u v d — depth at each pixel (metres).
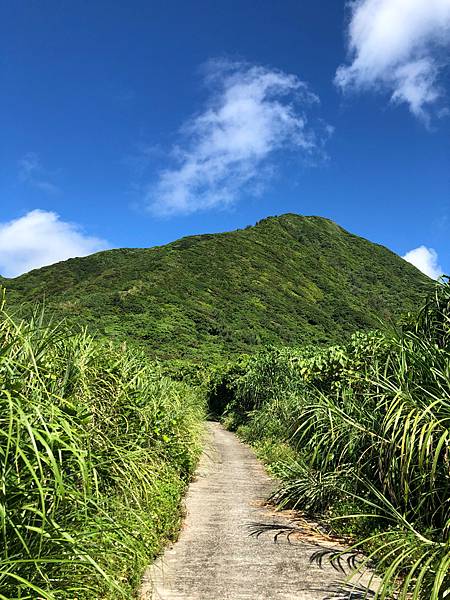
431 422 4.31
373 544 5.48
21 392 3.30
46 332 4.25
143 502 5.54
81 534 3.10
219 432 23.22
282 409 15.85
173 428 9.03
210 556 5.40
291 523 6.96
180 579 4.67
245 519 7.14
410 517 5.42
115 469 4.82
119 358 7.19
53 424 3.07
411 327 6.47
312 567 5.11
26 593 2.78
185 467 9.40
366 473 6.30
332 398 8.58
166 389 9.43
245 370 27.33
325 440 7.29
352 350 10.74
